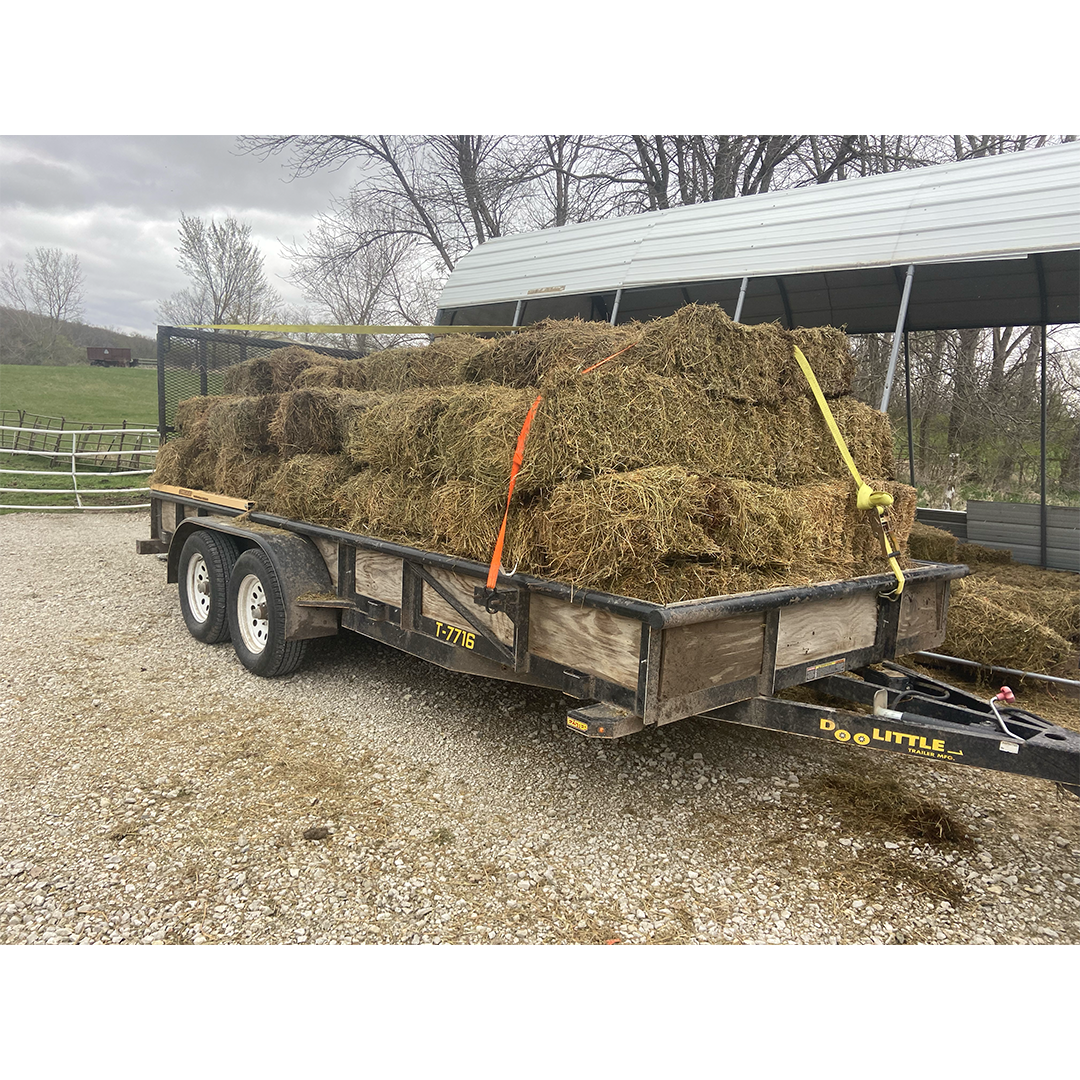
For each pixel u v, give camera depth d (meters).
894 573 3.13
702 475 2.68
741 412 3.00
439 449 3.27
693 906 2.41
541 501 2.73
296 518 4.40
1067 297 6.35
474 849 2.69
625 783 3.20
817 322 7.73
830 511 3.02
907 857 2.70
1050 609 4.60
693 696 2.46
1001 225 4.67
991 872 2.62
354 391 4.45
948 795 3.17
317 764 3.30
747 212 6.10
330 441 4.31
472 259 8.52
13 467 15.45
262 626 4.43
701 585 2.48
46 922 2.22
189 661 4.64
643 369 2.77
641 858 2.67
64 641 4.95
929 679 3.02
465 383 3.89
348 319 19.92
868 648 3.15
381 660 4.72
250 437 4.95
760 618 2.65
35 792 2.98
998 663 4.35
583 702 4.07
